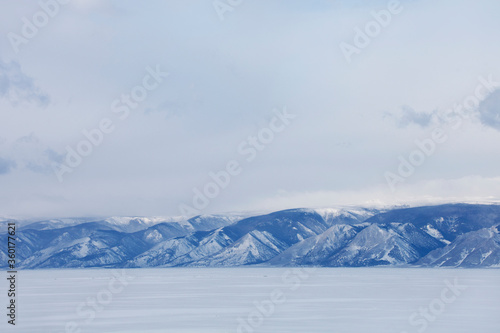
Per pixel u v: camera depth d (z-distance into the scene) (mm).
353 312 83375
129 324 73000
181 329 68812
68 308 92125
